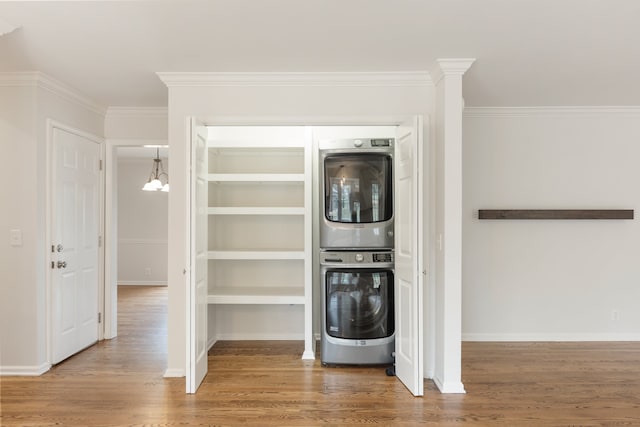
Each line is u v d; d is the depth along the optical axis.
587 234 4.43
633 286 4.42
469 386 3.24
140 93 3.93
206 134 3.54
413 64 3.19
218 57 3.06
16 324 3.44
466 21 2.51
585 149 4.43
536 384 3.27
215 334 4.51
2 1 2.26
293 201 4.63
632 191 4.43
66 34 2.68
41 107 3.50
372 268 3.66
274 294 4.08
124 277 8.18
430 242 3.38
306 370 3.60
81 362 3.77
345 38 2.75
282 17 2.46
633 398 3.03
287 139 4.46
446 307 3.14
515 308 4.43
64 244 3.79
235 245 4.61
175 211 3.42
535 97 4.04
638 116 4.41
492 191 4.44
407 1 2.29
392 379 3.40
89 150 4.21
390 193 3.67
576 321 4.42
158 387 3.21
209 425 2.64
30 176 3.44
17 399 2.99
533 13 2.41
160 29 2.61
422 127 3.08
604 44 2.82
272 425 2.64
